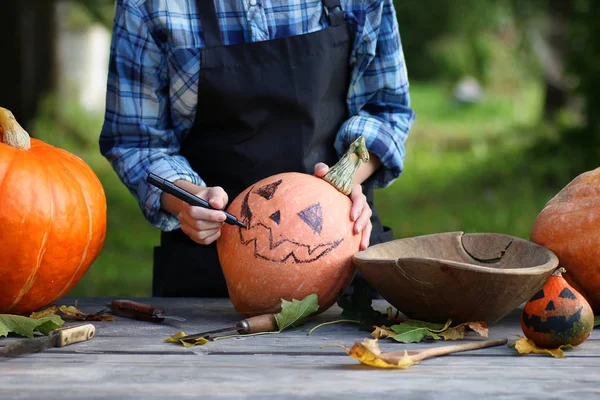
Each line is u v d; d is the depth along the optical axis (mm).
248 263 1845
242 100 2176
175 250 2361
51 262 1887
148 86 2221
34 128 11523
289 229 1839
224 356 1584
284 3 2203
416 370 1490
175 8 2143
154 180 1846
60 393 1344
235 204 1925
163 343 1688
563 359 1586
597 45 8047
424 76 21281
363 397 1333
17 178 1836
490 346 1686
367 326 1823
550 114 11859
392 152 2262
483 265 1967
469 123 17734
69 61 18297
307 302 1811
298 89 2180
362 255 1853
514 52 12828
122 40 2189
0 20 9547
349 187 1943
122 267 6297
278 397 1330
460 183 10133
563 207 1973
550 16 10891
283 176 1932
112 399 1318
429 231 7809
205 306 2127
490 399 1331
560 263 1957
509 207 8570
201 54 2139
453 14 13766
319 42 2189
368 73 2336
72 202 1907
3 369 1479
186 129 2291
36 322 1753
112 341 1704
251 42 2168
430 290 1719
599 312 2029
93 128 13703
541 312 1646
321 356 1590
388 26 2291
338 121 2330
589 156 8625
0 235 1803
